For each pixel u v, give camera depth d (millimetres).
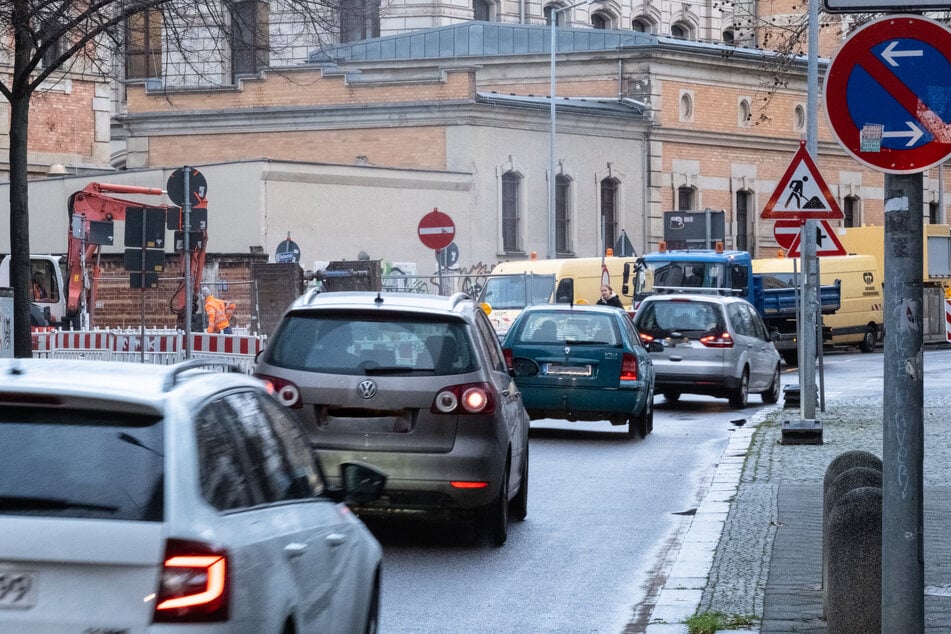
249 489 14305
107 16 58438
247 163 114750
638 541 32219
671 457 48719
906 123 17031
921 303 16938
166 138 138250
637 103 146250
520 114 133250
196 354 70188
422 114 130625
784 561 28047
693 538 30859
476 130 130000
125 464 12891
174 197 65062
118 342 71625
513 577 27984
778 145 159125
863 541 19406
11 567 12445
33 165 124562
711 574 26828
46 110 125500
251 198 114688
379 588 19109
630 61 146500
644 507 37344
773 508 35031
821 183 47812
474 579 27734
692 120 150500
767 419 60438
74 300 87125
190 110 136750
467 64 134375
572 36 154500
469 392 29953
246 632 12969
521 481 34844
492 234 131000
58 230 120562
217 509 13258
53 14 54531
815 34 61875
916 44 17047
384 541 32000
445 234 82625
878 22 17109
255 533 13789
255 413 15688
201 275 91000
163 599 12359
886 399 16969
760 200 158125
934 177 176000
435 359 30156
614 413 53031
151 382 13773
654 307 68625
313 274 96375
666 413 66938
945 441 50406
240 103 135750
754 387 71062
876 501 19719
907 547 16844
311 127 134250
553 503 38094
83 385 13312
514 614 24656
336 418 30016
